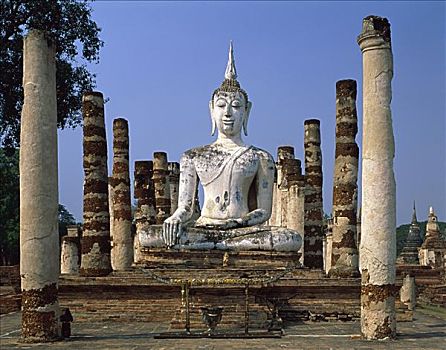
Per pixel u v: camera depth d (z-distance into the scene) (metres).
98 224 20.84
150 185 28.61
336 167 20.20
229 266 18.95
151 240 19.38
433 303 24.89
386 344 12.91
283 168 30.20
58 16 29.56
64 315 14.31
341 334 14.64
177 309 17.16
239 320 16.11
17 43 29.06
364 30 14.13
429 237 45.62
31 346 13.03
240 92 22.14
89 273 20.47
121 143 25.88
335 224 19.95
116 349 12.52
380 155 13.84
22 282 13.73
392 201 13.81
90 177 21.05
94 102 21.31
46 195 13.84
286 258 19.28
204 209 21.08
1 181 53.31
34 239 13.66
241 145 21.95
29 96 14.01
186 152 21.70
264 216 20.80
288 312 17.59
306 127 25.72
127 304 17.92
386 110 13.94
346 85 20.14
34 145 13.85
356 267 19.58
